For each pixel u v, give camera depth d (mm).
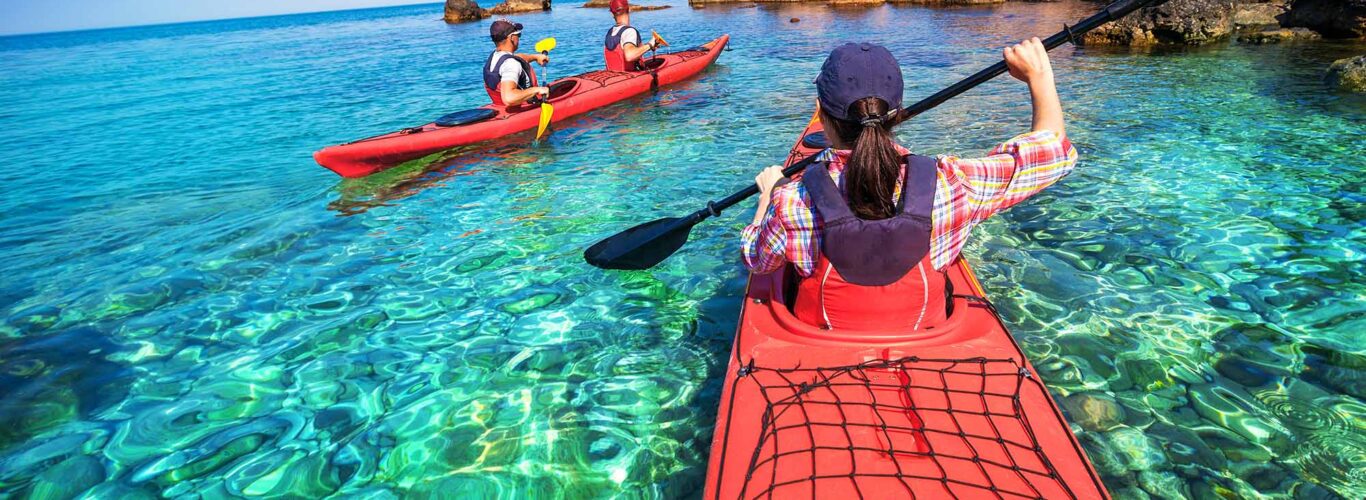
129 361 3148
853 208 1679
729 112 7637
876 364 1919
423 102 9531
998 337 2055
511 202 5070
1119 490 2109
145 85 13414
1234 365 2693
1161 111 6621
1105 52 10836
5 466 2465
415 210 5000
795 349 2025
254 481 2361
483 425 2609
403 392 2840
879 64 1591
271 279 3943
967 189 1698
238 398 2844
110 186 5988
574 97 7562
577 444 2479
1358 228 3809
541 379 2887
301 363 3092
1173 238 3832
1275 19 12008
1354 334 2840
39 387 2955
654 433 2518
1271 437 2291
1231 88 7469
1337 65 7355
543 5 35969
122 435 2627
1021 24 15234
